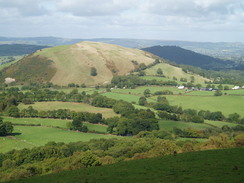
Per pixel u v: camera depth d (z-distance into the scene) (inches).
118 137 4402.1
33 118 5462.6
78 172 1909.4
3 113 5659.5
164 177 1610.5
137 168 1886.1
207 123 5319.9
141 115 5236.2
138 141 3523.6
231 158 1939.0
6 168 2674.7
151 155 2470.5
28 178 1841.8
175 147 2669.8
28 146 3698.3
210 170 1680.6
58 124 5059.1
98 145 3420.3
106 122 5078.7
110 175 1748.3
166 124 5098.4
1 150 3516.2
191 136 4352.9
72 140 4077.3
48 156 2957.7
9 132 4237.2
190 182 1478.8
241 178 1469.0
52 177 1820.9
